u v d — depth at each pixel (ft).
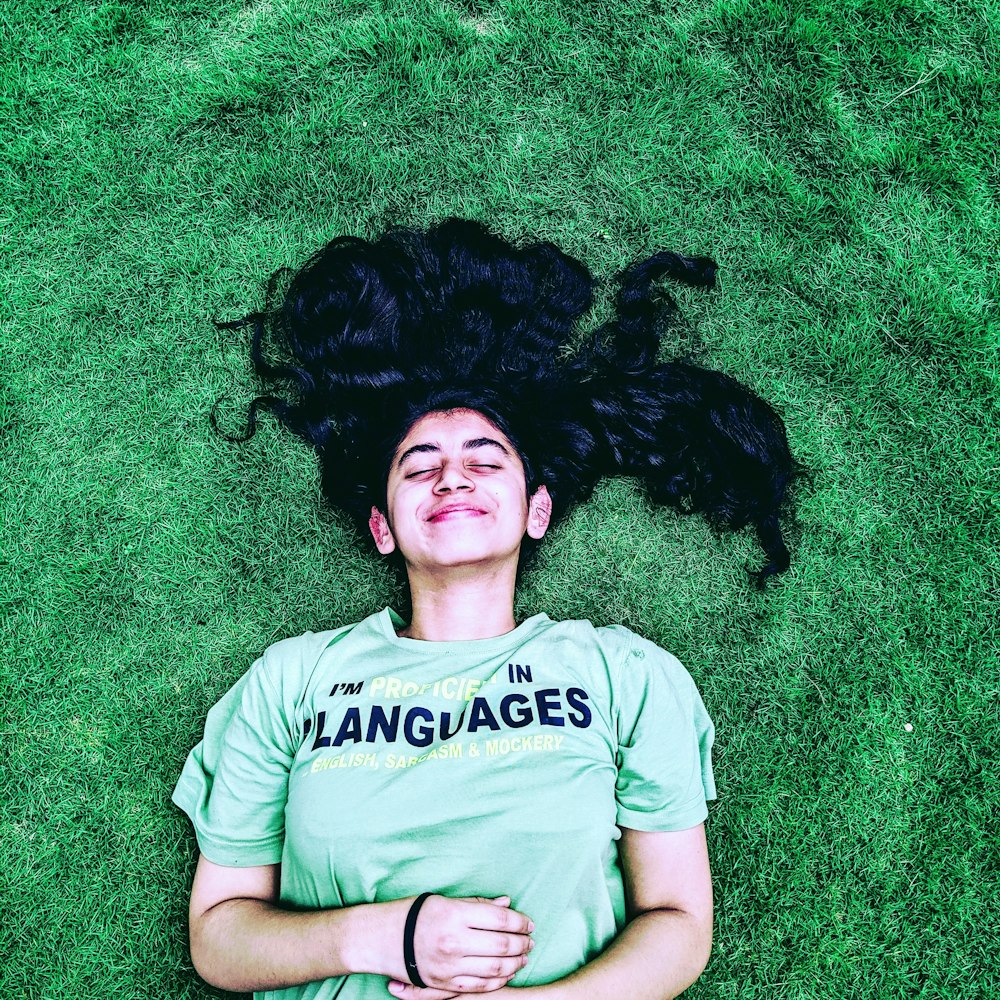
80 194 8.30
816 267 8.29
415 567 6.81
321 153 8.39
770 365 8.21
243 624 7.86
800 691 7.73
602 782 6.10
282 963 5.66
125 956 7.30
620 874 6.35
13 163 8.30
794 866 7.43
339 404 8.02
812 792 7.55
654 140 8.41
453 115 8.43
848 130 8.40
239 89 8.41
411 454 6.91
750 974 7.23
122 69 8.41
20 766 7.57
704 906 6.10
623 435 8.04
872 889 7.39
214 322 8.22
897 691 7.72
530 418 7.63
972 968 7.28
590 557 7.98
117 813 7.51
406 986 5.62
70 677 7.73
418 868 5.75
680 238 8.34
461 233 8.19
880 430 8.09
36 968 7.27
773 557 7.85
